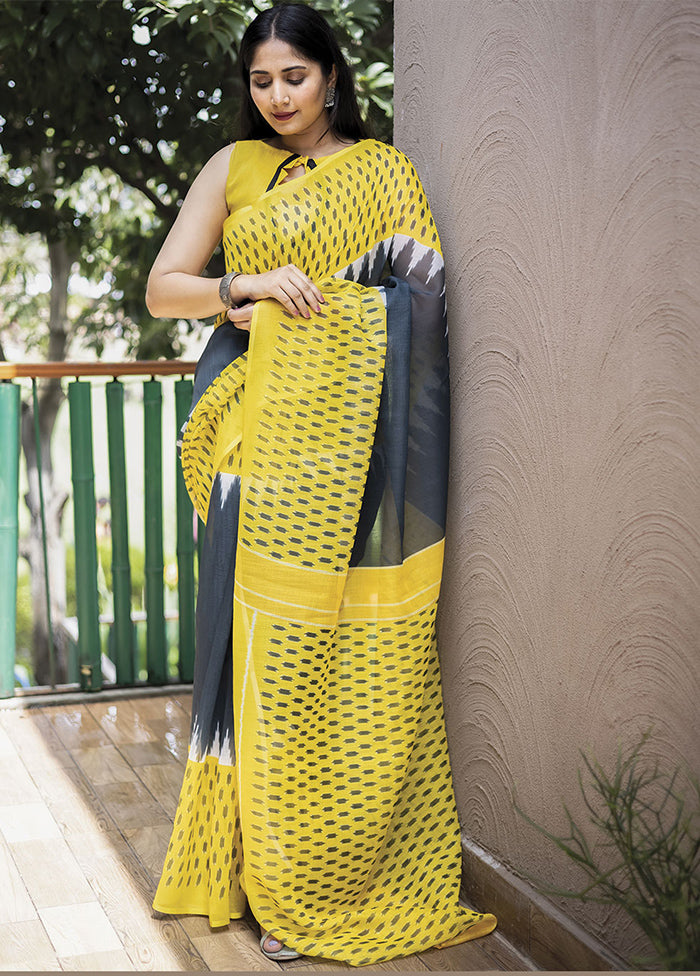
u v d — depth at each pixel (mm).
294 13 2041
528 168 1950
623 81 1687
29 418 6379
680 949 1530
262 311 2010
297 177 2096
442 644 2387
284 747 2033
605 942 1867
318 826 2105
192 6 3414
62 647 6398
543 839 2041
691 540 1608
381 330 2064
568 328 1867
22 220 4934
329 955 2021
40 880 2326
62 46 3770
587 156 1783
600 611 1830
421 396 2178
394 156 2146
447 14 2213
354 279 2127
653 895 1622
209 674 2109
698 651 1607
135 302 5836
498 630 2156
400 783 2166
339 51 2111
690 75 1548
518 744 2107
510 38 1982
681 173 1577
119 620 3586
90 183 6762
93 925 2143
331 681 2137
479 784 2266
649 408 1676
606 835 1847
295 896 2084
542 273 1930
